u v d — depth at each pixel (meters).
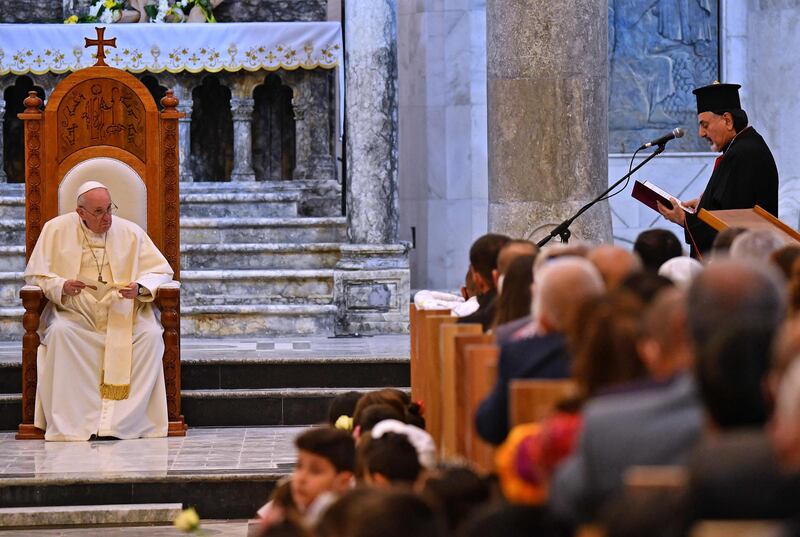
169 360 13.55
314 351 15.34
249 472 11.55
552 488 4.29
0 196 19.62
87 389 13.25
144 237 13.67
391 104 18.20
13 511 11.09
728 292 4.26
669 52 20.84
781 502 3.38
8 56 19.64
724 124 12.45
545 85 13.22
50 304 13.55
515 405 5.28
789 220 20.64
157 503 11.42
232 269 18.50
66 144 13.86
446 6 20.83
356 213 18.16
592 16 13.32
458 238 20.91
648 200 11.69
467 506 5.02
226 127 21.25
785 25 20.64
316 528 4.12
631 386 4.43
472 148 20.88
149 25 19.78
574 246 7.34
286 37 19.78
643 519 3.47
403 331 17.77
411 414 7.93
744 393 3.85
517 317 7.19
